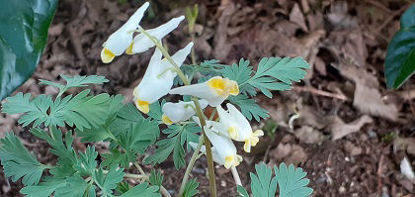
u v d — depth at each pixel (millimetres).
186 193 184
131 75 352
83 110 175
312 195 299
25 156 188
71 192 163
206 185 296
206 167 308
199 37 374
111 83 348
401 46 261
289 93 347
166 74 157
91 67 358
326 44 375
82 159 176
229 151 163
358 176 310
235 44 372
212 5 396
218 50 368
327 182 306
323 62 368
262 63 200
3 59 151
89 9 390
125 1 397
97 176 167
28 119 179
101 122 173
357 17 396
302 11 395
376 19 395
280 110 339
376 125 339
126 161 184
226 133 164
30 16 154
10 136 188
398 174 311
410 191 303
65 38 375
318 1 401
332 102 348
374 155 321
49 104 183
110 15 388
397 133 332
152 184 183
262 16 390
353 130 333
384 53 376
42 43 155
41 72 353
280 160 316
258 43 373
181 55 162
